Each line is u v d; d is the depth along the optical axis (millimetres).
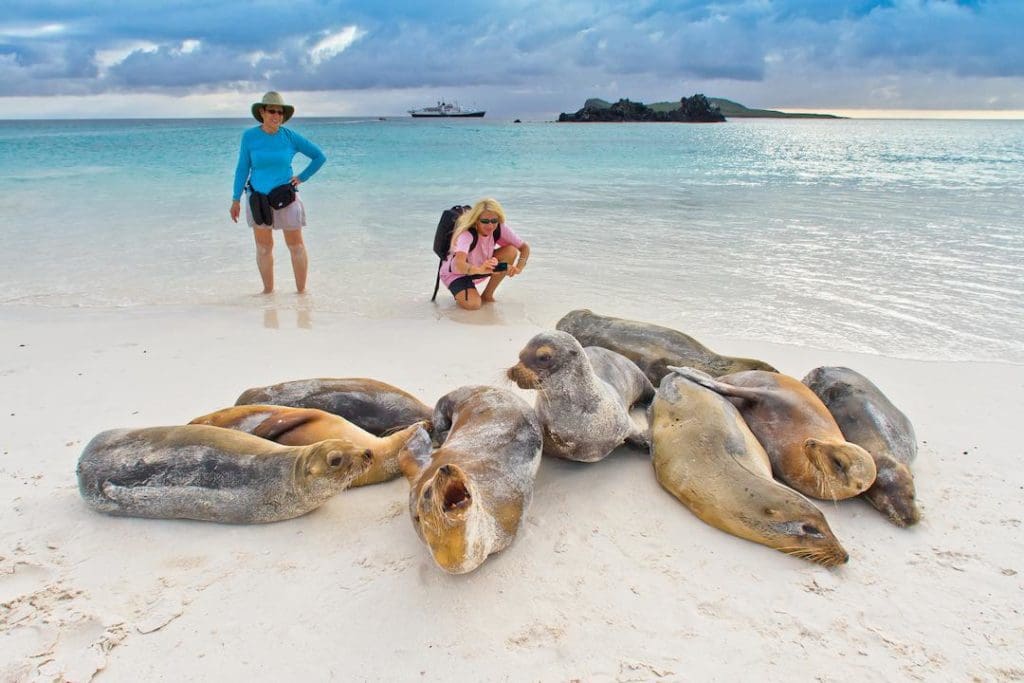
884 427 4520
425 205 15352
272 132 8195
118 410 5277
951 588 3434
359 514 4047
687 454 4285
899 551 3736
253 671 2908
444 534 3188
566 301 8242
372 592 3379
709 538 3859
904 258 9844
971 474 4430
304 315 7809
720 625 3182
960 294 8133
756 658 2980
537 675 2879
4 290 8625
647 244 11023
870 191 17312
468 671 2904
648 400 5715
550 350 4371
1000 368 6051
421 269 9891
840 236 11445
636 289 8609
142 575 3494
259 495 3857
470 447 3955
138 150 31422
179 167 23172
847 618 3234
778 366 6180
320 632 3125
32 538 3758
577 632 3125
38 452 4648
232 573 3516
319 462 3834
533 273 9430
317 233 12312
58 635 3094
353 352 6602
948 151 37375
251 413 4539
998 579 3488
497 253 8500
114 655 2984
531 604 3309
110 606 3271
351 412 4926
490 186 18641
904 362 6230
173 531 3855
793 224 12586
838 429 4586
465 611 3252
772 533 3729
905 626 3182
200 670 2912
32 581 3439
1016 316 7363
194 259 10375
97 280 9148
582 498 4246
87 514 3990
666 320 7480
